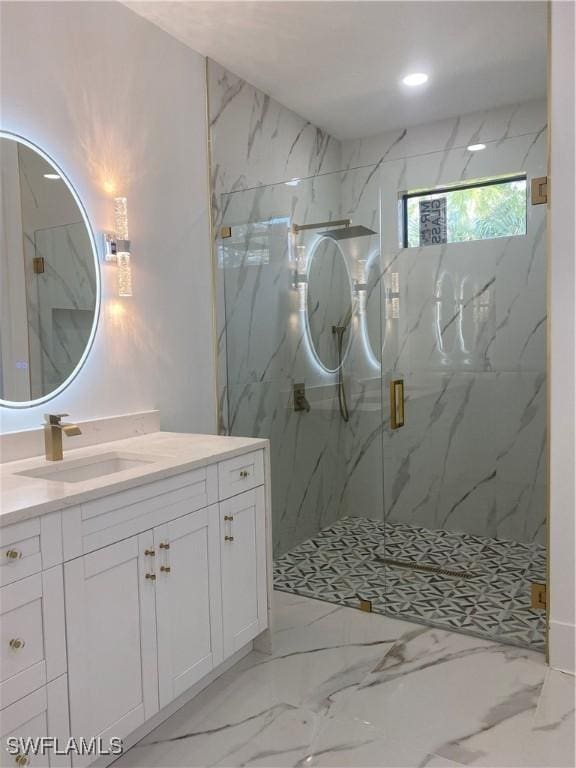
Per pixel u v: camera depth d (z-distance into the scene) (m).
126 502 1.69
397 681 2.12
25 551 1.40
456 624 2.52
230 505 2.14
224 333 3.15
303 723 1.89
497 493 2.64
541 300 2.50
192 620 1.95
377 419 2.92
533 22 2.57
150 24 2.60
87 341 2.31
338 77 3.11
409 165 2.76
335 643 2.41
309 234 3.01
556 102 2.08
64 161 2.21
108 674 1.64
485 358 2.64
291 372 3.10
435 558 2.77
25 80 2.06
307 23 2.59
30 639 1.42
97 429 2.31
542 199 2.23
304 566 3.08
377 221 2.87
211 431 3.07
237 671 2.21
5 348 2.00
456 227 2.67
